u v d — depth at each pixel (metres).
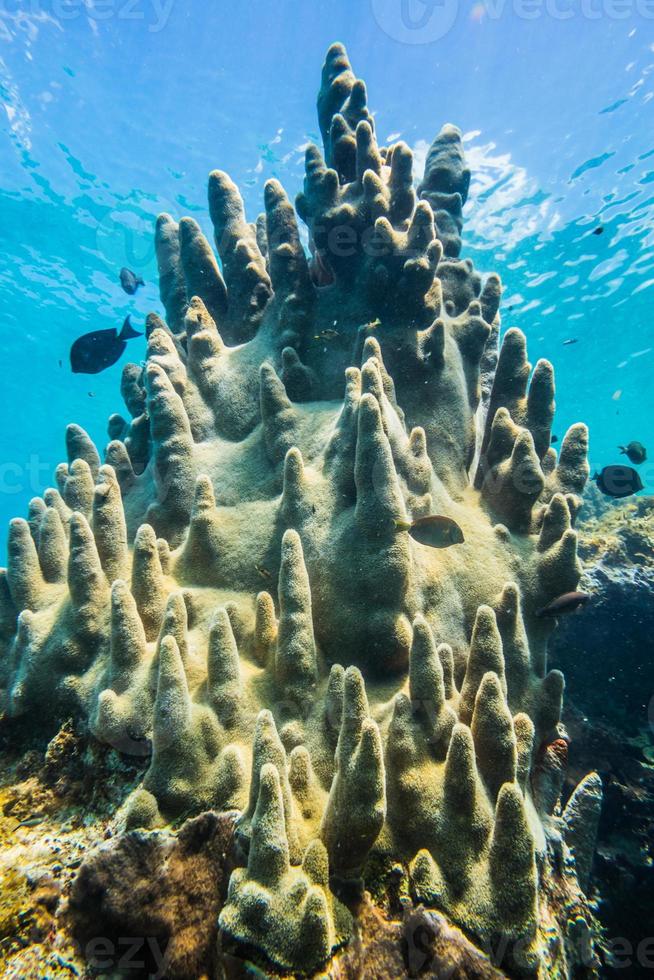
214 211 1.51
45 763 0.89
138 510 1.28
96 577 0.96
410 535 0.96
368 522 0.90
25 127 3.97
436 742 0.71
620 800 1.55
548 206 4.31
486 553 1.09
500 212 4.37
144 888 0.66
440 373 1.29
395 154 1.26
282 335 1.31
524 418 1.31
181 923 0.65
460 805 0.65
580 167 4.00
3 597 1.11
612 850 1.48
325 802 0.69
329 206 1.30
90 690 0.90
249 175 4.14
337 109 1.56
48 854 0.75
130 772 0.81
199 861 0.67
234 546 1.04
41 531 1.10
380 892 0.63
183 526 1.17
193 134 3.87
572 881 0.87
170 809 0.71
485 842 0.64
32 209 4.73
